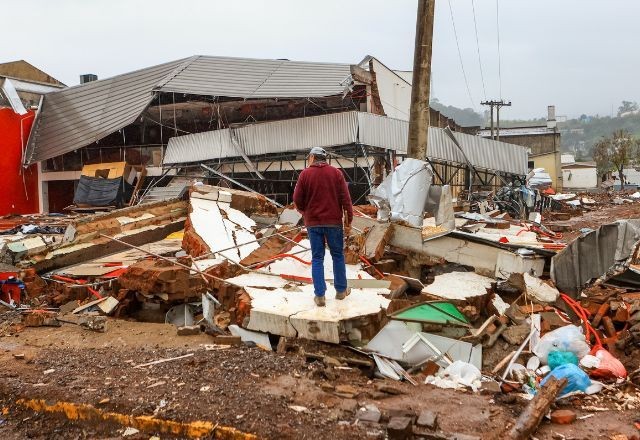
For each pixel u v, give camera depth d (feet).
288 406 15.83
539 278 29.12
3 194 98.99
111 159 97.04
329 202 21.67
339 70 82.12
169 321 26.22
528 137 206.59
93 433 15.88
